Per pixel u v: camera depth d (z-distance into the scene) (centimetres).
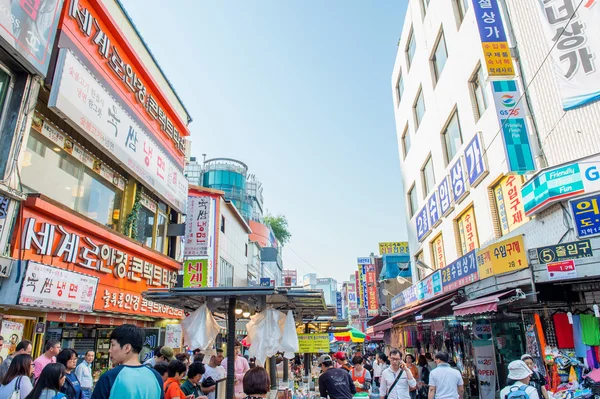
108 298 897
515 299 704
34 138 780
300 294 583
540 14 839
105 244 899
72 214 774
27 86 673
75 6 790
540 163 809
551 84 799
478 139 1088
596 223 679
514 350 938
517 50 886
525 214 832
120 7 1016
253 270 3123
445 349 1323
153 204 1302
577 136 750
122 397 248
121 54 982
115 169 1071
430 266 1627
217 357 711
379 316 2238
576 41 784
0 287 596
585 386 656
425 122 1652
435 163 1519
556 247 718
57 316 735
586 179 705
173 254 1410
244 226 2716
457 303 1105
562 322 734
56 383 362
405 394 650
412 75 1858
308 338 918
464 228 1277
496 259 867
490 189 1064
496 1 915
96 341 984
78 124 758
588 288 723
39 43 678
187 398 481
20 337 654
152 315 1116
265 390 342
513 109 852
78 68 761
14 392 414
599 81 746
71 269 768
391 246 2842
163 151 1224
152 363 645
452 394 606
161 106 1224
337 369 603
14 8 622
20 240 641
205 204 1560
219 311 763
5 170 623
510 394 436
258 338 615
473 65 1149
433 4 1520
